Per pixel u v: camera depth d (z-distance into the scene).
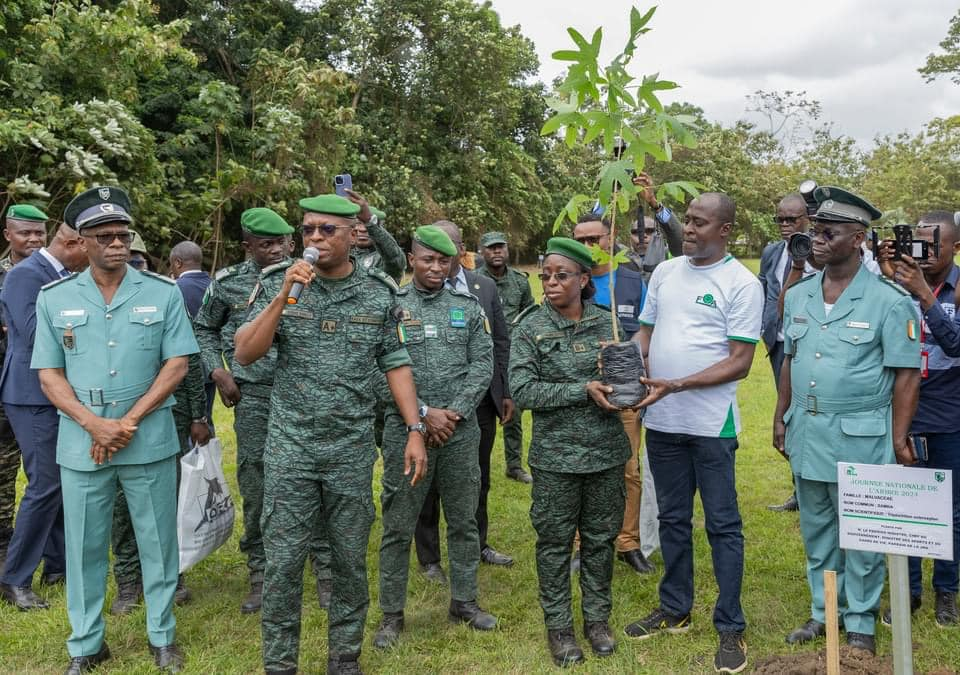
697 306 3.61
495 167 27.56
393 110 25.33
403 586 3.88
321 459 3.20
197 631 3.94
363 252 5.08
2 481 4.60
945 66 36.84
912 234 3.66
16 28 13.74
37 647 3.76
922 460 3.55
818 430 3.54
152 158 14.27
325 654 3.68
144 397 3.53
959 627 3.79
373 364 3.34
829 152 44.53
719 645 3.59
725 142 37.88
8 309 4.11
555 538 3.59
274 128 16.52
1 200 12.49
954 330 3.56
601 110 3.32
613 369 3.35
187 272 5.42
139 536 3.60
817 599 3.74
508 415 4.99
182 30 14.68
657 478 3.80
